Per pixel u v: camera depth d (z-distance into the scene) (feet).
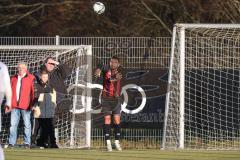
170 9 325.42
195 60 205.98
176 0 324.19
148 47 209.67
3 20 335.67
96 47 212.23
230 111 205.16
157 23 326.24
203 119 204.74
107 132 184.44
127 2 332.80
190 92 205.16
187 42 205.77
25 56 216.95
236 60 205.77
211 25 195.83
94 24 337.52
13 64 216.74
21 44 224.12
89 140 203.41
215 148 195.42
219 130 204.74
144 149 192.95
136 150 186.29
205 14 318.65
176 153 174.60
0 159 112.16
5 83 116.47
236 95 205.36
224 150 187.32
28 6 334.24
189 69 205.77
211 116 205.16
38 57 215.72
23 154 169.68
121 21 333.21
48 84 193.16
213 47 205.77
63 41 216.33
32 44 223.30
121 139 207.10
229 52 205.77
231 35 205.16
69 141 205.36
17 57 216.95
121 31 331.98
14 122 191.83
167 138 194.59
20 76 191.42
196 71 205.98
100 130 207.72
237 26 195.93
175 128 195.72
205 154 171.83
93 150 185.37
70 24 340.80
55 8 341.62
